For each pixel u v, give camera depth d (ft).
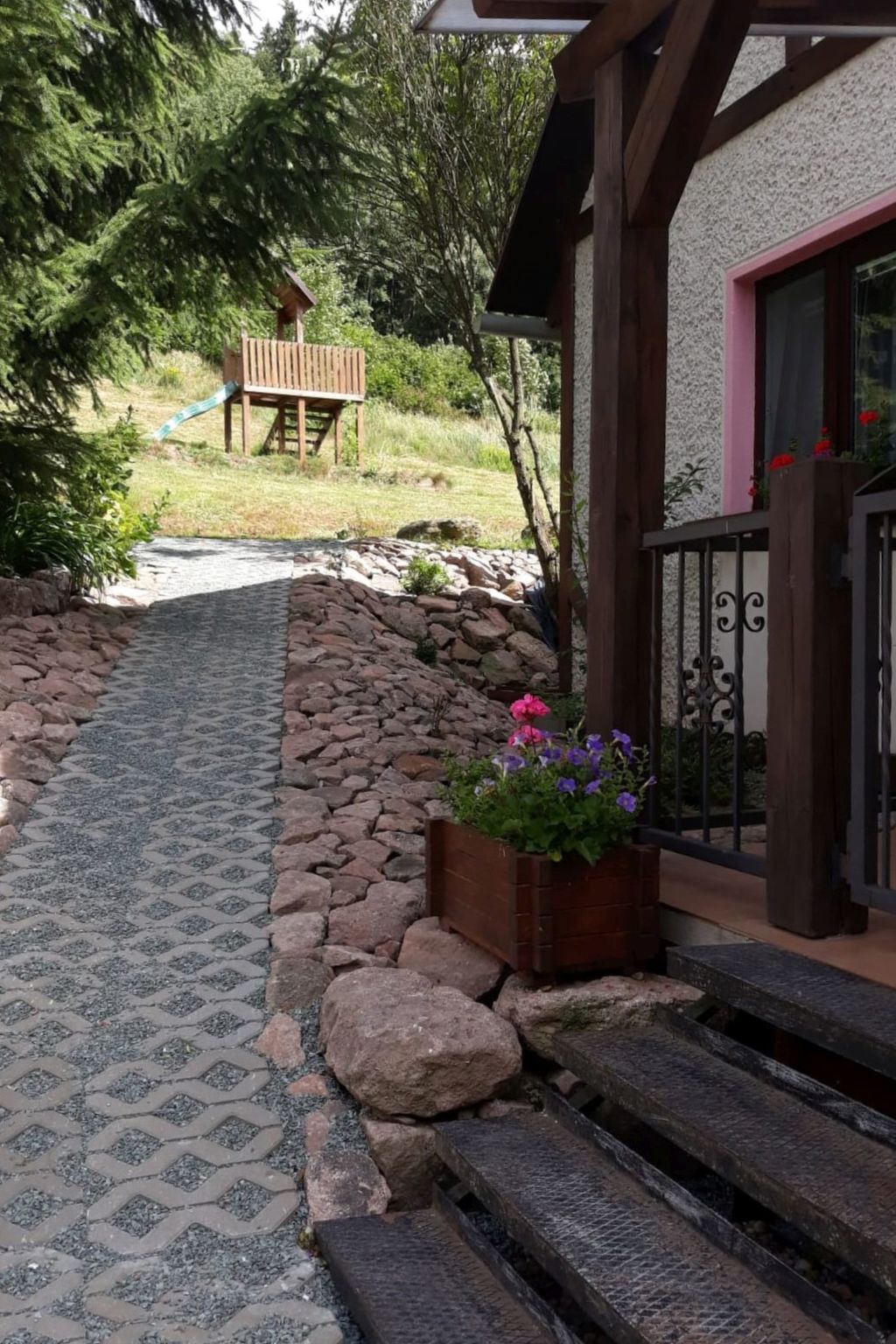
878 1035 7.35
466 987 11.10
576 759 11.10
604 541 11.94
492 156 33.55
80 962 12.41
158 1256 8.42
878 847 11.13
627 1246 7.46
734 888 11.39
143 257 24.75
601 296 11.91
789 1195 6.84
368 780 17.80
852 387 17.62
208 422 70.85
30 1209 8.83
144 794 16.99
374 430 70.54
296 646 24.94
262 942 12.80
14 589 24.43
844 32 12.35
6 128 20.43
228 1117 9.93
